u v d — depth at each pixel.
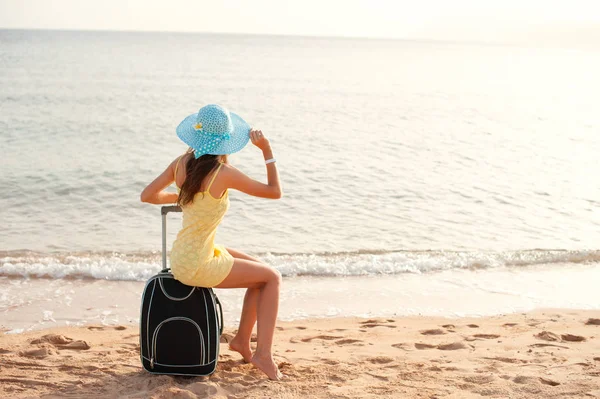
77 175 14.34
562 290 7.76
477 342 5.24
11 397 3.61
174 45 140.88
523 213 12.15
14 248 9.20
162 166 15.77
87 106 28.62
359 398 3.64
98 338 5.48
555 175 15.89
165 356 3.86
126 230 10.42
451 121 27.50
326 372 4.16
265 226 10.86
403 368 4.31
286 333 5.75
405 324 6.21
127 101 31.56
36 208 11.70
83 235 10.05
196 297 3.84
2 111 25.41
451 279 8.23
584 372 4.11
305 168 15.98
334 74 61.34
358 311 6.81
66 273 7.92
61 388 3.76
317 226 10.95
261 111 29.89
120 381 3.87
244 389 3.74
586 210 12.44
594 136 23.47
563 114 31.33
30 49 90.38
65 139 19.44
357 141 21.05
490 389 3.77
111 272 7.98
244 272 3.89
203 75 52.59
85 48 102.06
